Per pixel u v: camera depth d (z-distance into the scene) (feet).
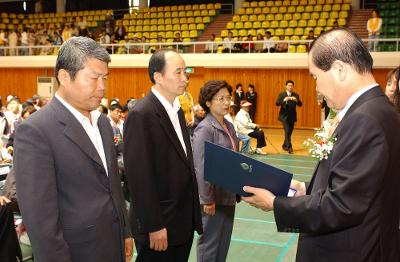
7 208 10.16
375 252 5.35
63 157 6.39
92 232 6.50
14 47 59.57
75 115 6.77
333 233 5.59
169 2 73.72
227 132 11.16
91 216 6.51
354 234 5.40
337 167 5.27
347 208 5.07
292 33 54.85
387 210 5.39
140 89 57.21
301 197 5.68
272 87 52.70
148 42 57.82
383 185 5.24
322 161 5.94
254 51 51.93
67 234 6.43
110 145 7.27
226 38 53.88
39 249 6.07
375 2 61.62
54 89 60.13
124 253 7.14
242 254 14.47
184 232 8.68
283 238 16.08
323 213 5.25
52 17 73.56
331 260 5.61
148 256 8.81
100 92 6.62
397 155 5.28
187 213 8.74
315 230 5.42
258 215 19.02
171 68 8.61
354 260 5.40
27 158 6.16
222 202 10.79
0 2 82.84
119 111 24.57
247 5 62.49
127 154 8.16
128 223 7.77
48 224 6.07
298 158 33.55
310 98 51.70
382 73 46.52
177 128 9.04
